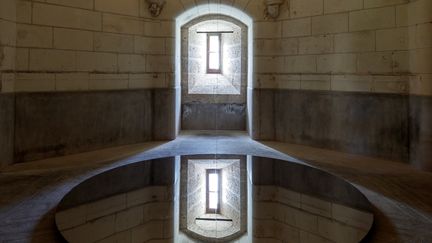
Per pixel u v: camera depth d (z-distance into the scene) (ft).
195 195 12.12
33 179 15.64
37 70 18.98
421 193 13.93
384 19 19.36
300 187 13.02
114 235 8.87
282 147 22.85
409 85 18.44
